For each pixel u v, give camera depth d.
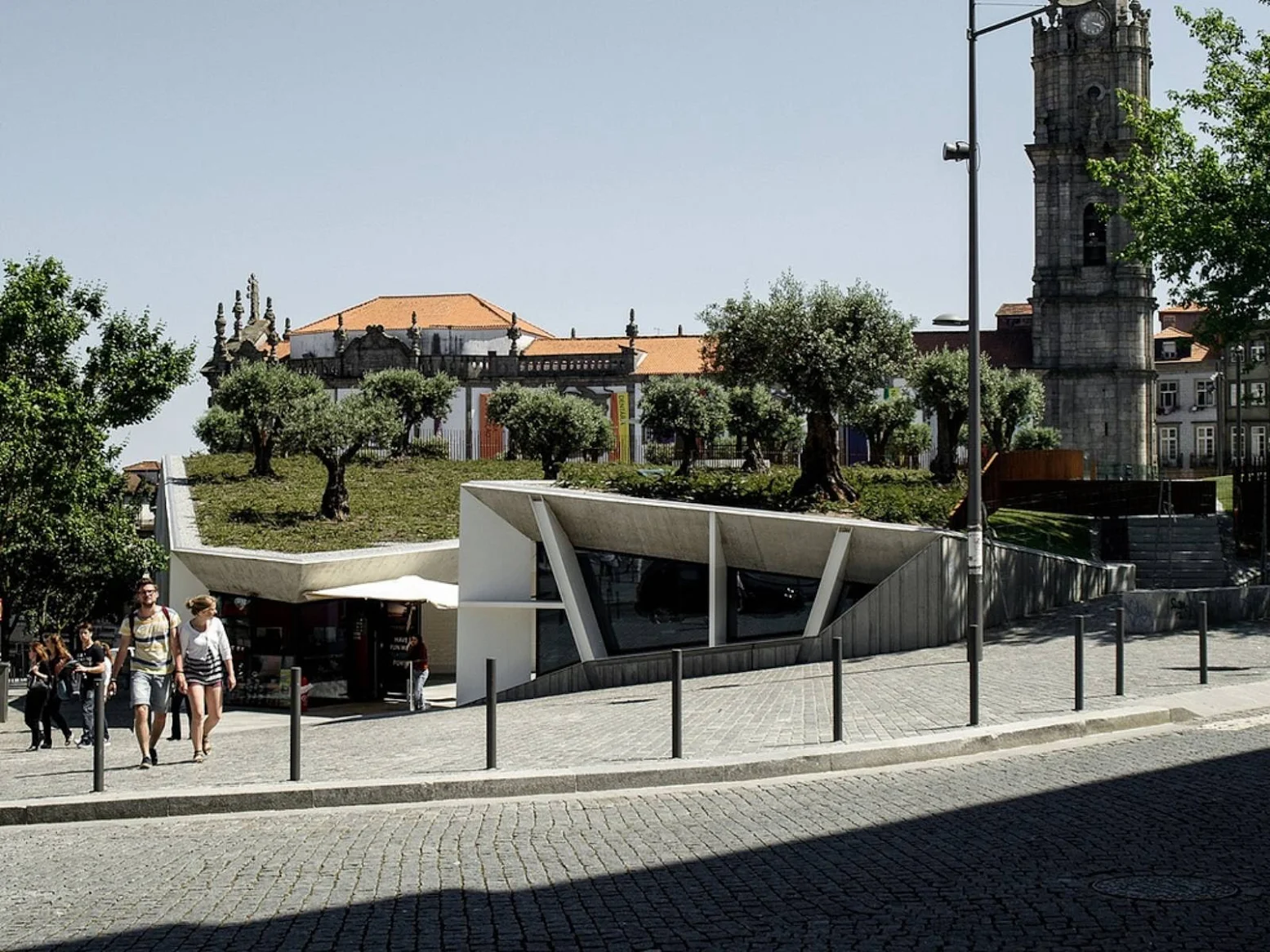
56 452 34.19
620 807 11.80
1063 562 28.39
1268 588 26.36
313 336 99.81
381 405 44.50
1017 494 40.03
